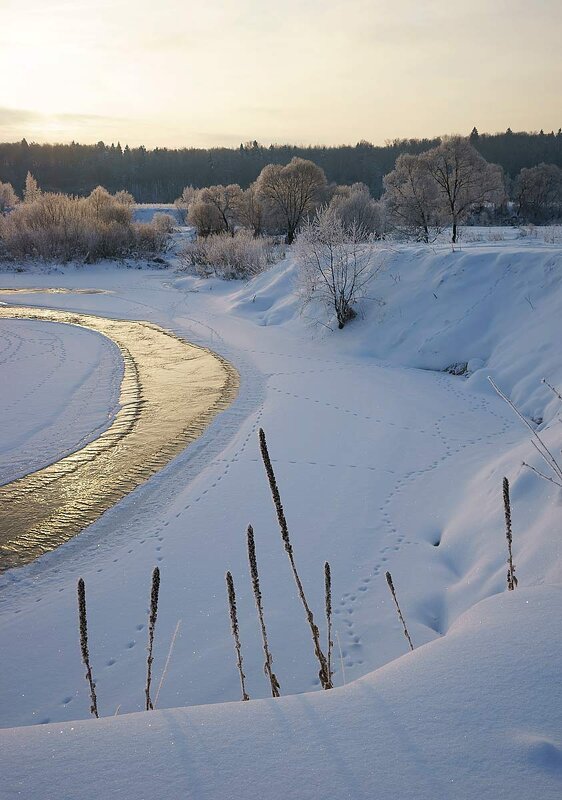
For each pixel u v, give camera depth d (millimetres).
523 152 140375
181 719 1992
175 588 6832
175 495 9336
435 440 10859
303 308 21250
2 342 20484
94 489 9758
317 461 10188
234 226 63156
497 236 29953
